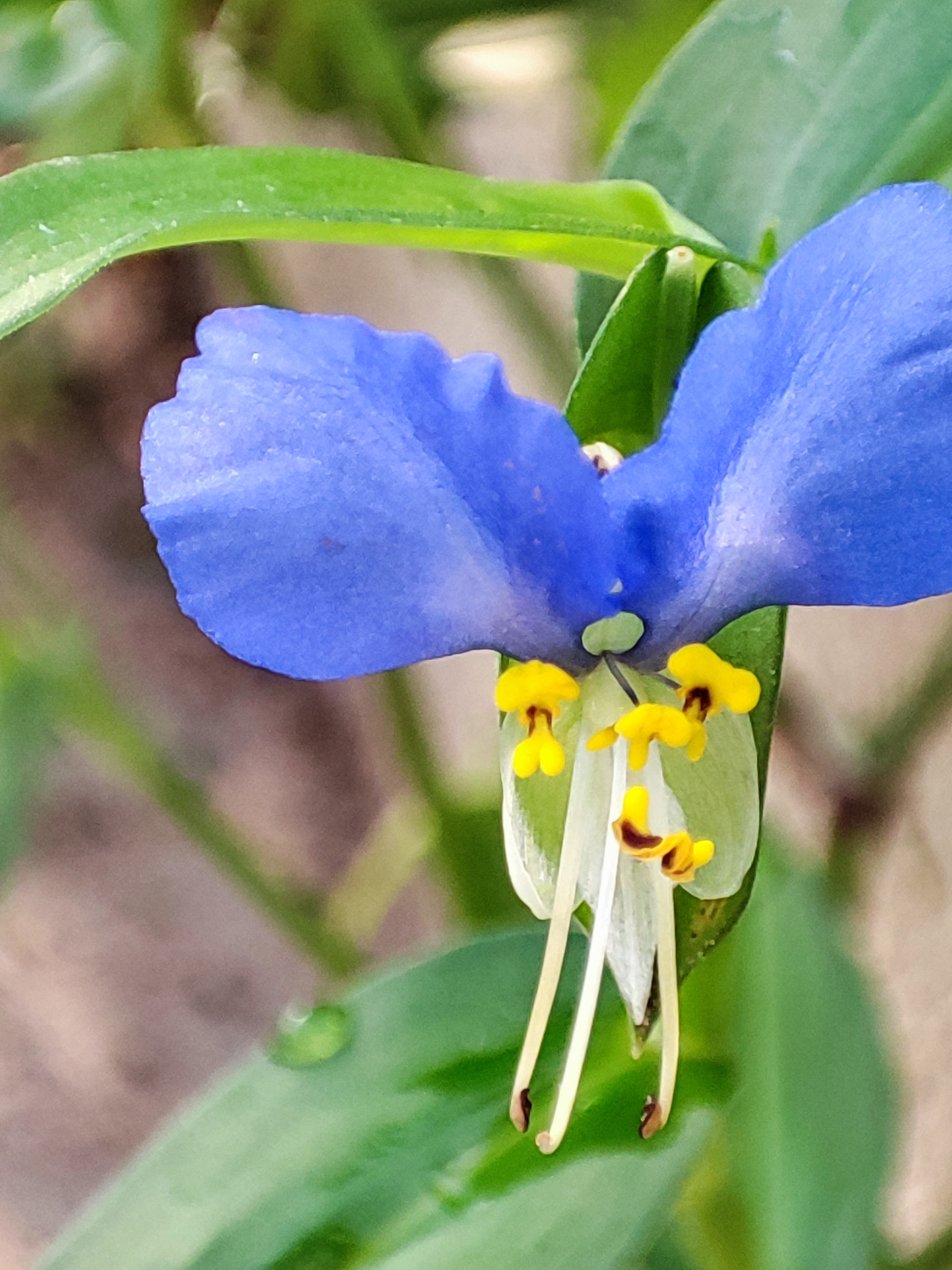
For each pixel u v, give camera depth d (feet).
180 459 0.32
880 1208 0.38
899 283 0.31
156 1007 0.82
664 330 0.33
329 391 0.32
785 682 0.51
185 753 0.87
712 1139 0.36
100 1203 0.36
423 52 0.51
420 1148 0.36
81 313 0.90
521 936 0.37
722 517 0.33
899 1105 0.38
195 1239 0.35
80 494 0.92
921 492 0.32
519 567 0.33
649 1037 0.35
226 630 0.33
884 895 0.57
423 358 0.31
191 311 0.90
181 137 0.44
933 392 0.32
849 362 0.32
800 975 0.39
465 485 0.32
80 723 0.56
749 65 0.35
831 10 0.35
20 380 0.89
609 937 0.34
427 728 0.63
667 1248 0.40
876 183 0.34
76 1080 0.81
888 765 0.45
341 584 0.33
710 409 0.32
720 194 0.35
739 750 0.34
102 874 0.85
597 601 0.33
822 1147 0.38
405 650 0.33
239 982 0.82
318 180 0.33
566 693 0.33
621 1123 0.36
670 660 0.33
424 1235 0.35
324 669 0.33
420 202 0.33
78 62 0.43
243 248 0.47
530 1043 0.34
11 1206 0.77
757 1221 0.38
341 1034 0.36
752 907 0.39
